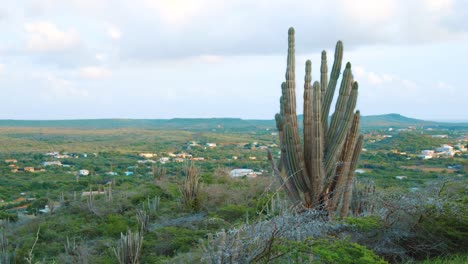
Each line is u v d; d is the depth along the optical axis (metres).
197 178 13.98
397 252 5.27
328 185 6.59
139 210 13.33
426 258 5.50
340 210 6.51
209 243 5.11
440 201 5.84
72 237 12.25
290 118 6.47
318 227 5.06
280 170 7.41
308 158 6.50
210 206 13.03
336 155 6.49
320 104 6.32
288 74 6.50
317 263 4.39
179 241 9.66
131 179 46.94
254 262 4.48
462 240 5.54
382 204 6.00
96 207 14.90
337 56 6.89
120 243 10.07
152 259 9.10
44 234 12.79
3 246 11.55
